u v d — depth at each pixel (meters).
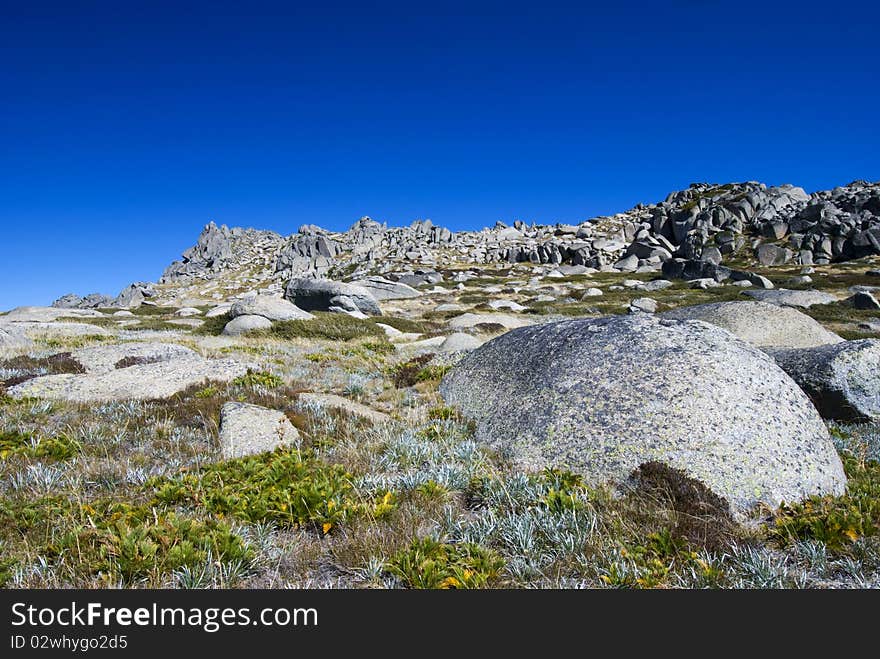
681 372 7.66
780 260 77.88
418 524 5.88
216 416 9.93
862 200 88.56
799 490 6.45
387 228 166.38
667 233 107.12
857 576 5.00
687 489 6.28
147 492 6.65
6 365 14.80
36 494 6.54
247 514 5.98
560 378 8.57
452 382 12.34
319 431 9.43
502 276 90.38
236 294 108.69
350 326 29.09
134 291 109.25
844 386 11.27
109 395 11.44
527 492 6.50
